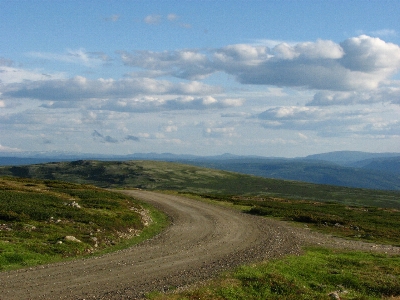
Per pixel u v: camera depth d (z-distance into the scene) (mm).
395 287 20141
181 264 22734
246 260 24750
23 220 30609
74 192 57625
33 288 16250
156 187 176750
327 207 77375
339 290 19531
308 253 28109
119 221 36938
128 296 15867
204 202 69125
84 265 21141
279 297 17562
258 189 183125
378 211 75938
